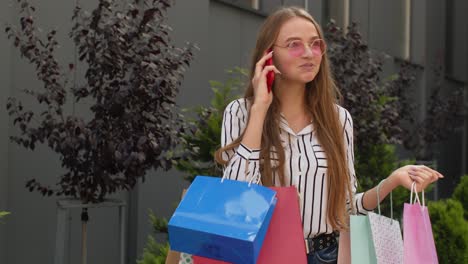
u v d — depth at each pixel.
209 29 8.11
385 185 2.43
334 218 2.34
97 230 6.42
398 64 13.65
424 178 2.31
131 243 6.76
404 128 12.91
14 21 5.64
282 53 2.38
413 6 14.89
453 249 4.47
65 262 6.09
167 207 7.14
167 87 4.78
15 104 5.39
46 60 4.81
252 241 1.98
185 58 5.05
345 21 11.43
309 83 2.49
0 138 5.45
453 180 17.98
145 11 4.82
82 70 6.15
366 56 7.91
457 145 18.41
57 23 6.00
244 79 7.63
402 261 2.28
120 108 4.73
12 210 5.66
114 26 4.67
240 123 2.43
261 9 9.02
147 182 6.87
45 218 5.94
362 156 7.14
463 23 18.72
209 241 2.05
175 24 7.25
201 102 7.61
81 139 4.59
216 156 2.43
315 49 2.39
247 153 2.25
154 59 4.76
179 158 5.23
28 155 5.79
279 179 2.34
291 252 2.17
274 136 2.36
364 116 7.17
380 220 2.26
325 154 2.37
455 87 18.06
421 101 15.01
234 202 2.12
